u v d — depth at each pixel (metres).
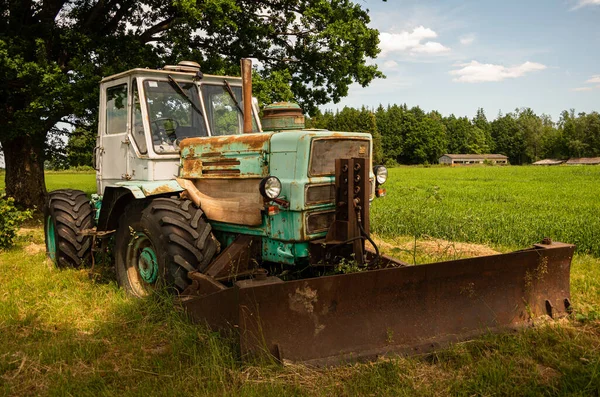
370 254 5.00
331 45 13.27
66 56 13.03
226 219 4.77
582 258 7.48
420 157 112.19
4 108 12.73
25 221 13.09
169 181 5.12
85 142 14.77
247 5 13.98
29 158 14.09
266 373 3.30
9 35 11.73
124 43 12.37
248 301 3.37
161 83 5.51
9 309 4.77
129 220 5.10
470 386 3.23
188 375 3.37
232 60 14.32
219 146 4.92
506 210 14.22
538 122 132.12
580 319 4.38
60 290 5.57
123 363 3.67
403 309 3.84
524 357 3.66
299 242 4.30
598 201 17.58
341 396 3.14
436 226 10.24
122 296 5.19
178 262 4.53
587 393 3.16
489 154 127.75
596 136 110.44
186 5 10.76
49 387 3.30
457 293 4.05
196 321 4.04
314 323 3.56
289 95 12.54
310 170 4.27
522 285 4.34
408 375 3.38
